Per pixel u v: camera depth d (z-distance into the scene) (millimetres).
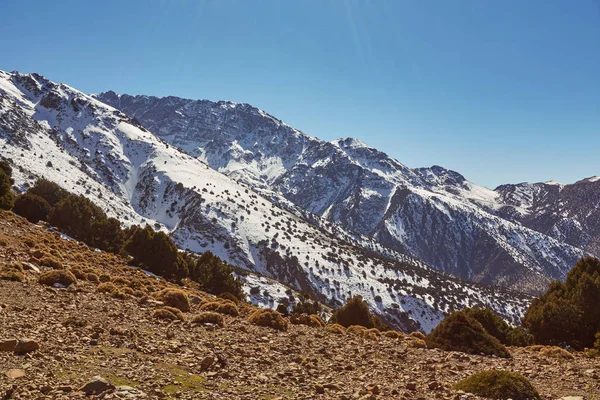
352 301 34438
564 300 30250
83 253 39719
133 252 52281
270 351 15141
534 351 22984
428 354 19000
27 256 27984
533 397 12312
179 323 17688
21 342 10352
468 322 21859
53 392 8250
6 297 16484
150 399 8664
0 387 8070
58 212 61375
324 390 10961
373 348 18922
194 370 11273
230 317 22859
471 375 14188
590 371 16234
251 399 9648
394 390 11773
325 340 19828
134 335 13805
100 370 10039
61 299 17969
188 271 61156
